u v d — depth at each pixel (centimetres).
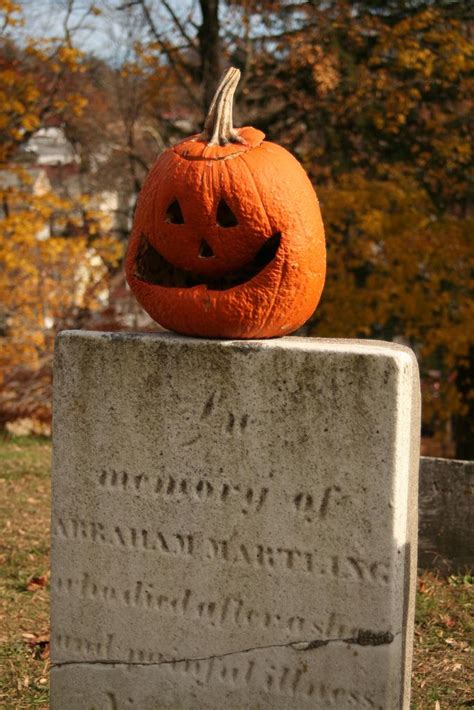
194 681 441
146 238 450
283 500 419
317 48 1731
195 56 2250
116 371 446
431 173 1747
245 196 414
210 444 431
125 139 2253
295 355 414
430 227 1511
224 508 430
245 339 437
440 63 1711
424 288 1505
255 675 429
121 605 452
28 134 1855
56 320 1791
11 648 603
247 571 427
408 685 453
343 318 1497
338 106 1811
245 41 1880
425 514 746
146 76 2072
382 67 1773
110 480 450
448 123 1734
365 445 404
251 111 1952
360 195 1502
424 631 630
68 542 460
